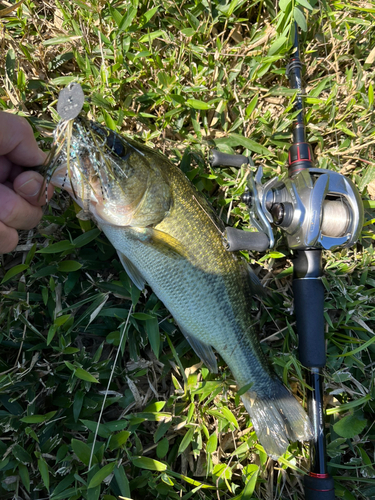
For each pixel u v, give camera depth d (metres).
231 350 0.41
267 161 0.48
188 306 0.39
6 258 0.43
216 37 0.47
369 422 0.45
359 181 0.49
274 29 0.47
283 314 0.46
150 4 0.46
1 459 0.38
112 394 0.42
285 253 0.47
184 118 0.46
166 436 0.43
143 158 0.36
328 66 0.51
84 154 0.33
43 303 0.43
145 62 0.45
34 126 0.42
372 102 0.47
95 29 0.44
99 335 0.44
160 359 0.44
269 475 0.44
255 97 0.45
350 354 0.43
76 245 0.40
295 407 0.41
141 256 0.38
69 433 0.41
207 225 0.39
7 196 0.32
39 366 0.40
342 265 0.46
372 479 0.42
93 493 0.36
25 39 0.45
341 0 0.50
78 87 0.29
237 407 0.45
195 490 0.40
